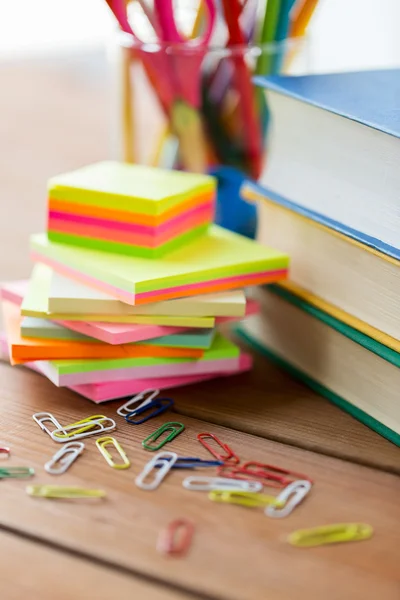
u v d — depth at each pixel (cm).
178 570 52
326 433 70
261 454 67
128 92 96
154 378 76
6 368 80
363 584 52
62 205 78
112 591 51
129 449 66
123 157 100
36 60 197
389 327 69
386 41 121
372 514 59
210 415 72
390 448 68
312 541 55
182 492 61
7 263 101
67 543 55
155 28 88
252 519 58
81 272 75
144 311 73
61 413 72
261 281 78
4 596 50
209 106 91
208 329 76
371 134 68
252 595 50
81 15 196
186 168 94
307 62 94
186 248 80
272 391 78
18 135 149
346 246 73
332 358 76
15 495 60
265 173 83
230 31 87
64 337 74
